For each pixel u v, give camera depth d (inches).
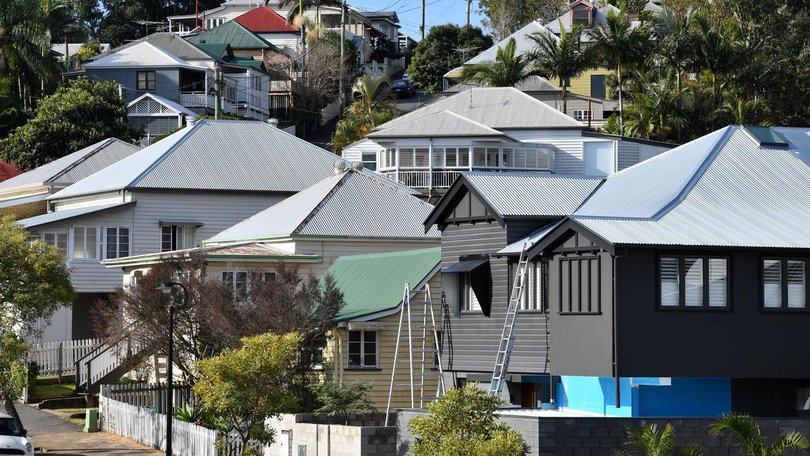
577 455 4141.2
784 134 5649.6
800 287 4741.6
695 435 4195.4
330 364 5826.8
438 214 5689.0
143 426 5615.2
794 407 4817.9
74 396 6811.0
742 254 4667.8
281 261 6496.1
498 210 5260.8
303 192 7652.6
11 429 5083.7
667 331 4549.7
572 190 5541.3
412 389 5290.4
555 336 4825.3
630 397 4699.8
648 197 5113.2
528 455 4138.8
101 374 6722.4
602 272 4589.1
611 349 4515.3
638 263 4532.5
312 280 5782.5
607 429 4168.3
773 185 5177.2
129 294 5930.1
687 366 4564.5
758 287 4685.0
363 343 5871.1
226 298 5728.3
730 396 4756.4
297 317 5551.2
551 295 4852.4
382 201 7209.6
